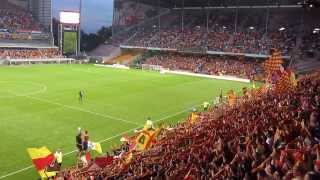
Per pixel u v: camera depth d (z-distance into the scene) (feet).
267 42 306.14
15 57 309.42
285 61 287.48
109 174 56.70
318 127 56.18
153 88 210.59
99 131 120.47
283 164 40.24
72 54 358.84
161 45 347.36
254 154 47.70
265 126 65.16
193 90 211.00
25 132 114.11
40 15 391.65
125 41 375.66
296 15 325.83
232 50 311.27
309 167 37.68
